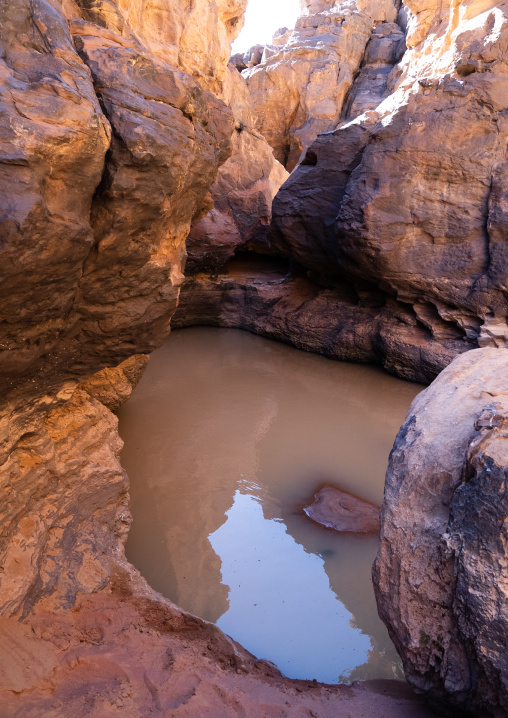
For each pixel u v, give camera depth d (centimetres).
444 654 266
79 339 425
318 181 1146
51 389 430
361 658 411
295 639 425
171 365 1055
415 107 952
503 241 897
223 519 585
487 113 905
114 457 500
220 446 749
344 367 1080
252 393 938
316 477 680
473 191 921
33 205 273
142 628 371
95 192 349
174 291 477
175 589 473
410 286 986
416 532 290
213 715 294
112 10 439
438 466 298
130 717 283
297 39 2100
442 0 1359
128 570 439
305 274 1291
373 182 982
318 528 576
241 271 1495
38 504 404
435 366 957
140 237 393
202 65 1239
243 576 498
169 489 638
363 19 2080
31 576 353
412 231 962
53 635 342
